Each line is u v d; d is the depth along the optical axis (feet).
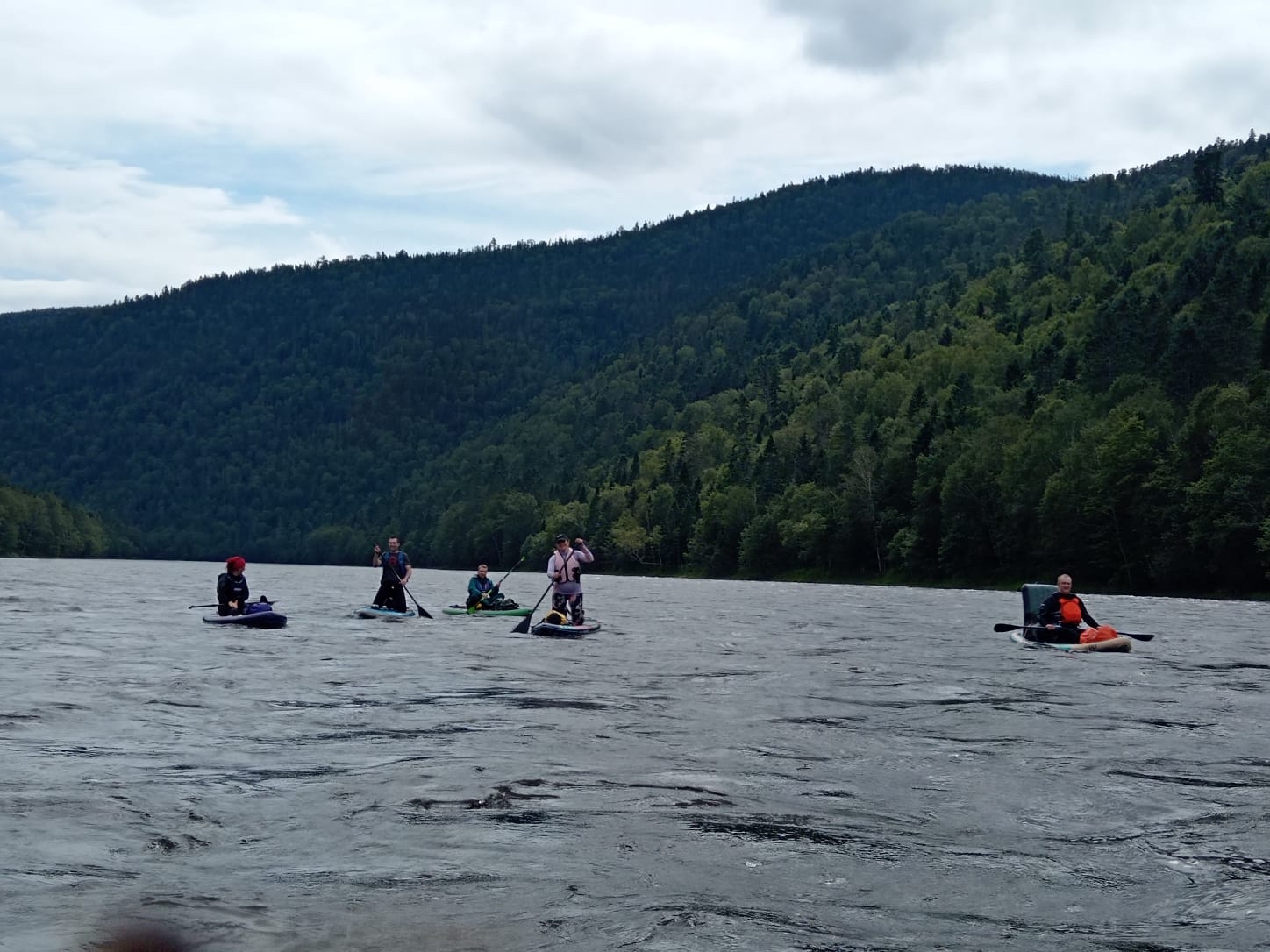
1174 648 94.79
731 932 23.40
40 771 37.09
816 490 388.57
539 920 23.90
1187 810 33.88
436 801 33.73
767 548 391.04
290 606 152.25
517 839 29.89
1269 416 241.35
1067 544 277.44
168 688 58.29
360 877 26.66
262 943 22.45
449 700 55.47
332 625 108.58
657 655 80.64
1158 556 248.32
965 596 230.27
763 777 37.81
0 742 42.06
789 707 54.39
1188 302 397.19
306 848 28.94
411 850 28.78
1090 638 89.40
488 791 35.12
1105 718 51.90
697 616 137.18
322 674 65.92
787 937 23.18
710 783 36.70
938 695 59.57
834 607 170.91
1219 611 170.19
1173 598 240.12
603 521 505.25
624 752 41.65
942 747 43.75
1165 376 313.12
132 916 23.77
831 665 74.74
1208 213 535.19
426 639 92.48
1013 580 295.89
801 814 32.89
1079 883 26.96
